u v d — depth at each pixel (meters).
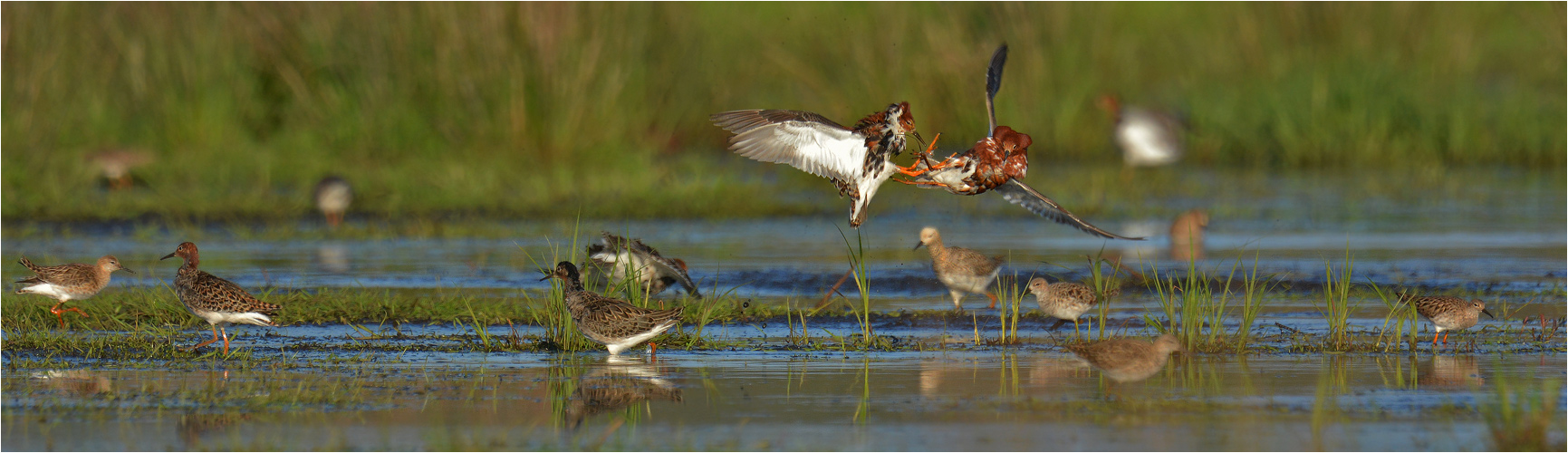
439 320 12.69
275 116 27.67
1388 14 32.69
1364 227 19.62
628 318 10.78
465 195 22.45
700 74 30.33
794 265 15.96
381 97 26.53
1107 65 31.91
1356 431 8.40
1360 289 14.19
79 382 9.93
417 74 26.52
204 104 26.50
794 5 32.06
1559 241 18.05
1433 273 15.33
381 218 20.72
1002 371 10.30
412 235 18.84
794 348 11.38
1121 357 9.72
